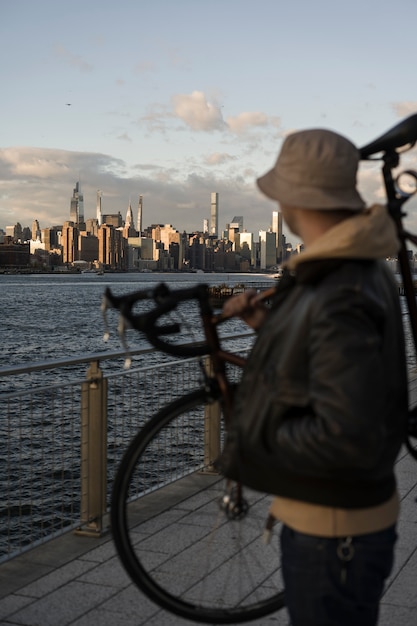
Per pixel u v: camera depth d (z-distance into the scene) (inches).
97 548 180.7
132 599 148.3
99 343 2402.8
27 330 2888.8
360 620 82.8
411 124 95.6
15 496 393.1
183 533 152.9
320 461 75.7
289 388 78.4
